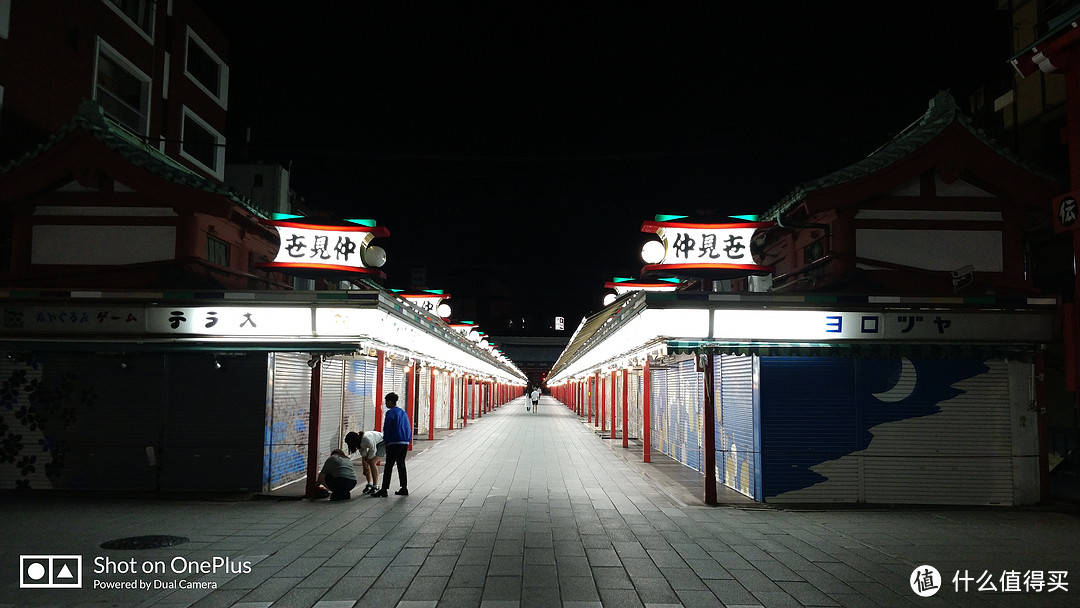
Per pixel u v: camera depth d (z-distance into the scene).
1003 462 11.29
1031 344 11.35
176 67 23.73
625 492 12.77
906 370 11.47
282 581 6.85
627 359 18.12
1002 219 12.93
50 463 12.12
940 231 12.86
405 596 6.42
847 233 12.72
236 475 12.10
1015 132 18.69
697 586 6.79
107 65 19.98
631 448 22.00
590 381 36.84
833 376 11.47
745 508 11.03
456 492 12.74
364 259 12.82
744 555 8.02
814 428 11.38
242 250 15.12
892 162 12.55
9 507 10.77
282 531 9.20
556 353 82.88
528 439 25.27
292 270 12.52
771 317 11.06
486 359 34.66
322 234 12.60
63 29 17.55
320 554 7.96
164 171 12.70
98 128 12.57
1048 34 10.29
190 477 12.11
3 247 13.63
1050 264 17.08
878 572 7.30
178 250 12.70
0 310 11.56
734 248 11.75
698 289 17.53
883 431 11.38
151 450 12.07
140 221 12.76
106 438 12.15
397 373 22.33
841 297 11.12
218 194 12.64
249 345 11.61
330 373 15.38
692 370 16.45
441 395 31.86
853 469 11.31
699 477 14.91
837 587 6.76
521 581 6.93
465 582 6.88
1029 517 10.36
